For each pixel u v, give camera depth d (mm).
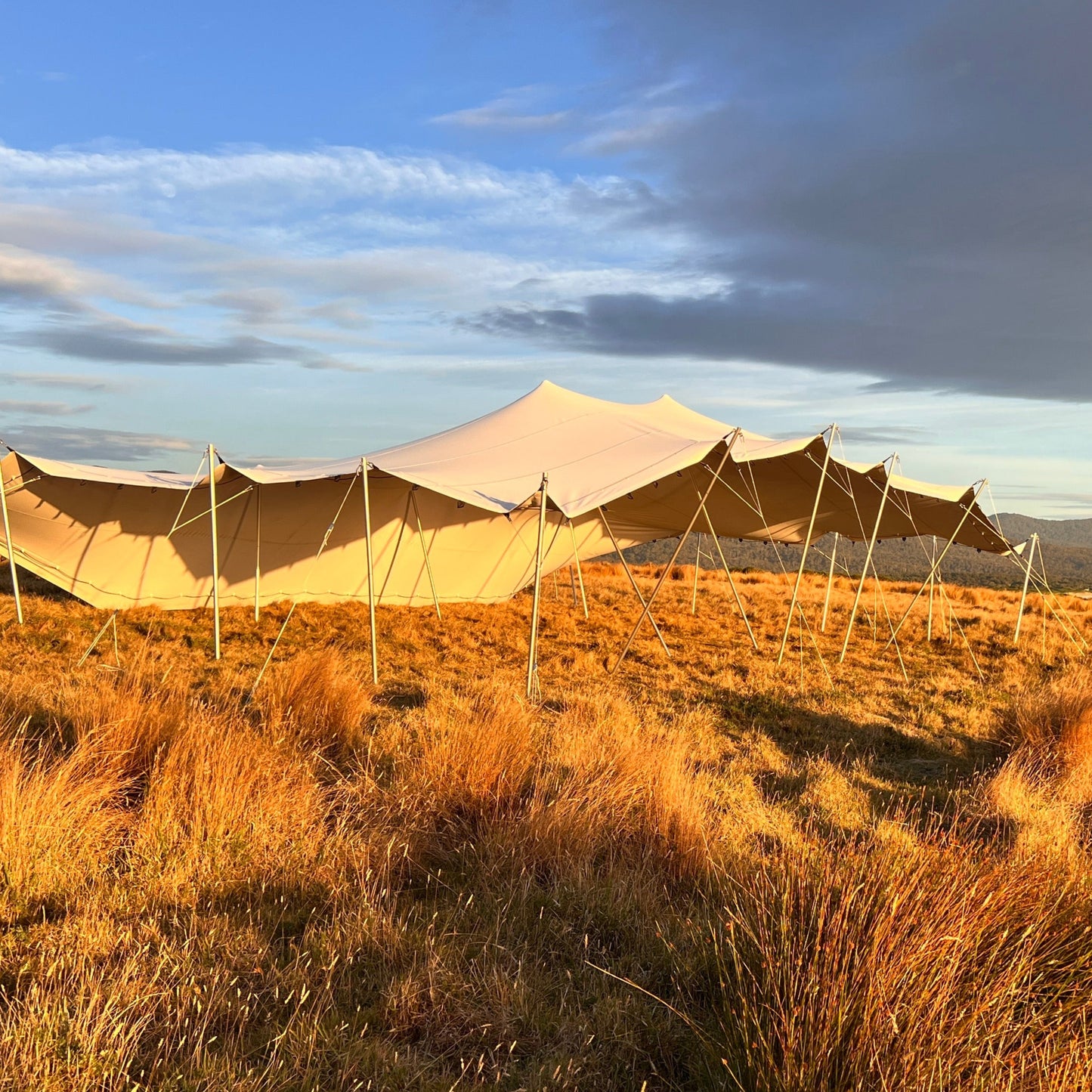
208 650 9875
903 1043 2270
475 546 14125
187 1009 2623
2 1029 2359
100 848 3697
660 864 4020
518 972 2955
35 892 3318
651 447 10719
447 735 5230
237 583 12758
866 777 6055
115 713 4957
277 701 5910
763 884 3361
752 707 8141
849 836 4695
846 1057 2283
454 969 2973
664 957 3154
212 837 3785
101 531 11523
